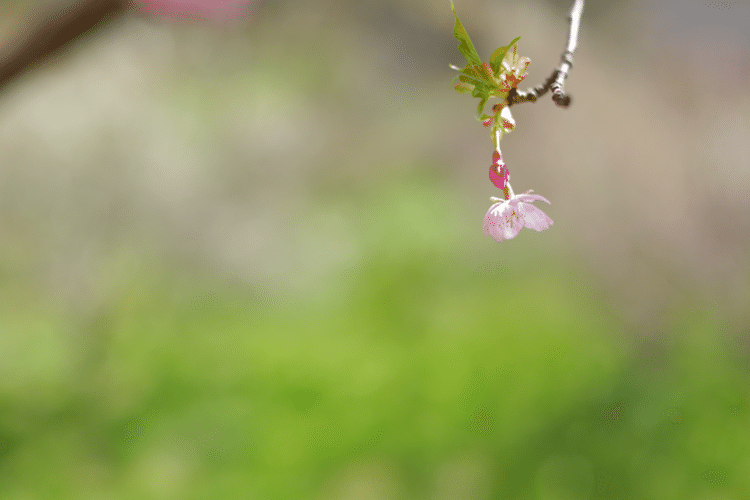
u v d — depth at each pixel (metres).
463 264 7.87
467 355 5.97
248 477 4.98
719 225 6.79
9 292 7.29
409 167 9.20
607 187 7.12
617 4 8.00
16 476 5.04
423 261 7.80
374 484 4.86
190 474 5.06
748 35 7.79
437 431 5.19
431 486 4.82
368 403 5.55
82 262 7.54
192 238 8.23
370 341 6.63
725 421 4.96
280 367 6.16
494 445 5.05
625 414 5.11
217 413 5.61
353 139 9.16
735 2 7.95
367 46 8.73
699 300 6.41
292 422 5.46
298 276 8.39
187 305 7.61
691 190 6.88
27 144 7.20
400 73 9.12
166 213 8.13
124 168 7.75
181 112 7.93
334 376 5.96
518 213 1.37
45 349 6.62
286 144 8.78
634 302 6.61
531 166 7.38
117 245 7.78
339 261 8.41
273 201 8.80
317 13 8.16
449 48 8.76
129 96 7.37
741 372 5.59
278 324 7.24
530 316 6.59
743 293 6.43
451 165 9.05
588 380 5.48
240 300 7.98
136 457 5.27
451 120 9.19
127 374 6.20
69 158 7.44
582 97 7.27
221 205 8.46
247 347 6.59
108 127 7.44
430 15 8.12
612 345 6.11
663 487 4.60
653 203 6.90
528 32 7.31
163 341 6.69
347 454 5.12
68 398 5.93
